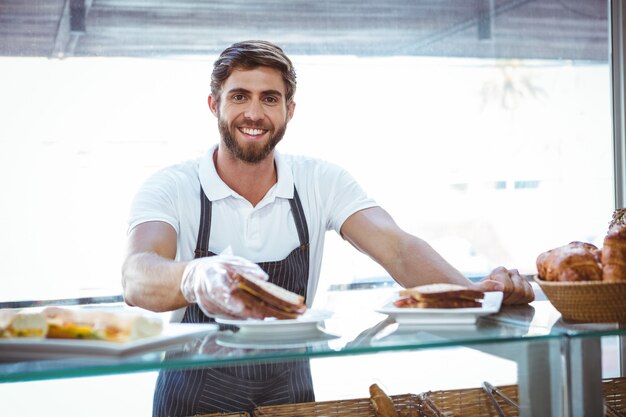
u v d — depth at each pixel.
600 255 1.47
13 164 2.85
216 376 1.89
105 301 2.96
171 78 2.99
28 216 2.88
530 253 3.38
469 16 3.26
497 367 1.91
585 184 3.41
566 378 1.29
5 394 2.79
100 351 1.20
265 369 1.90
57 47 2.87
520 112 3.34
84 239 2.93
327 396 2.76
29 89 2.86
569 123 3.38
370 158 3.22
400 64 3.22
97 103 2.93
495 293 1.66
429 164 3.28
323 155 3.18
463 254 3.33
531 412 1.29
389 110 3.22
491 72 3.30
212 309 1.43
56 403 2.84
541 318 1.49
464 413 1.78
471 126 3.30
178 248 2.32
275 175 2.42
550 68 3.35
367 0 3.16
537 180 3.37
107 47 2.92
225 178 2.34
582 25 3.35
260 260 2.31
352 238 2.39
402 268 2.16
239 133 2.22
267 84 2.20
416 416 1.75
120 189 2.96
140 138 2.98
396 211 3.26
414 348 1.24
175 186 2.31
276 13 3.08
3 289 2.86
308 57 3.13
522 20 3.31
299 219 2.37
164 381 2.01
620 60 3.33
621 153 3.38
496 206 3.34
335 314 1.57
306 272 2.39
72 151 2.91
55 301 2.91
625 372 2.94
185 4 2.98
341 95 3.17
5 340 1.22
